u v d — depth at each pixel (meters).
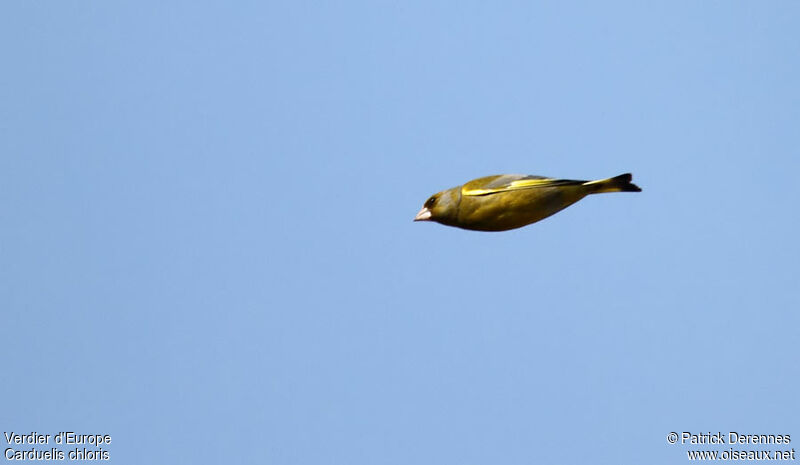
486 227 14.48
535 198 14.04
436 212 14.53
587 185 13.83
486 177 14.48
